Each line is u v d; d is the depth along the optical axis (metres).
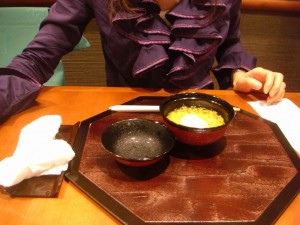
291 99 0.92
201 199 0.54
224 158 0.64
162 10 0.94
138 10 0.88
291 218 0.51
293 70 2.03
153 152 0.62
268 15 1.81
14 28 1.25
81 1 1.00
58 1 1.01
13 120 0.76
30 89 0.82
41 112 0.80
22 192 0.54
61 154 0.59
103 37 1.06
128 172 0.59
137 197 0.54
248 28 1.86
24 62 0.89
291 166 0.63
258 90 0.93
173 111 0.71
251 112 0.84
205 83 1.02
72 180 0.57
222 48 1.17
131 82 1.09
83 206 0.52
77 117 0.78
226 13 0.97
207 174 0.60
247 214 0.51
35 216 0.50
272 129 0.75
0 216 0.50
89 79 1.97
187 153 0.65
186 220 0.49
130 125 0.65
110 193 0.54
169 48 0.90
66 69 1.92
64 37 0.99
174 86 0.98
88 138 0.69
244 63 1.07
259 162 0.64
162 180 0.58
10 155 0.64
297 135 0.74
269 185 0.57
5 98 0.76
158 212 0.51
